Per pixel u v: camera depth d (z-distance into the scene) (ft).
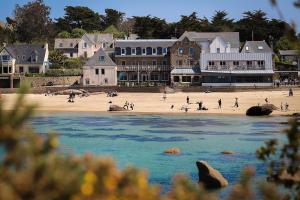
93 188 19.44
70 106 344.49
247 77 458.50
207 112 309.22
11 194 17.99
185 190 24.31
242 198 27.73
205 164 109.70
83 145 178.91
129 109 329.72
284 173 33.40
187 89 427.33
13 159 19.58
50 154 20.17
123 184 20.61
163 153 160.35
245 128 232.12
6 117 20.02
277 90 420.77
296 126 31.22
